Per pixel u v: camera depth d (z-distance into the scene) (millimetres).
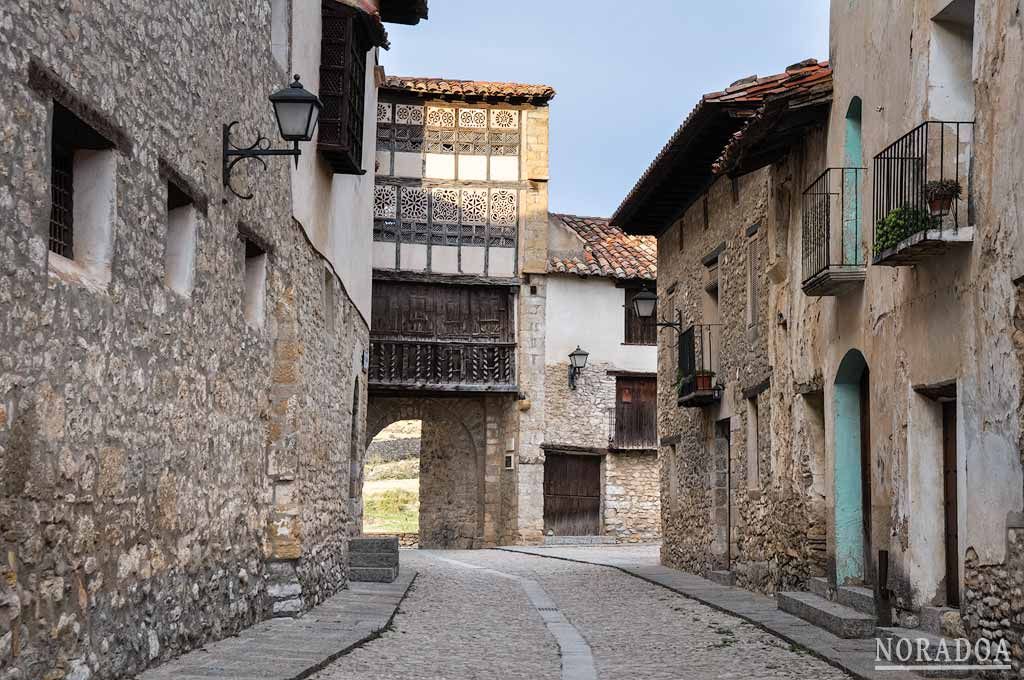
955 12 9039
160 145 7367
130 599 6910
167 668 7379
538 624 12156
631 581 17938
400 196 27438
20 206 5406
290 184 11266
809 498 12883
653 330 29547
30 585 5539
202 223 8320
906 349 9797
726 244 16906
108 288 6516
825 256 11453
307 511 11766
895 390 10062
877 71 10578
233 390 9336
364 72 13906
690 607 13844
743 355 15906
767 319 14562
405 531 33344
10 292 5316
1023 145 7602
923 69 9375
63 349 5910
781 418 13836
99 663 6406
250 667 7617
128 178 6812
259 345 10273
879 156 9773
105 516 6500
